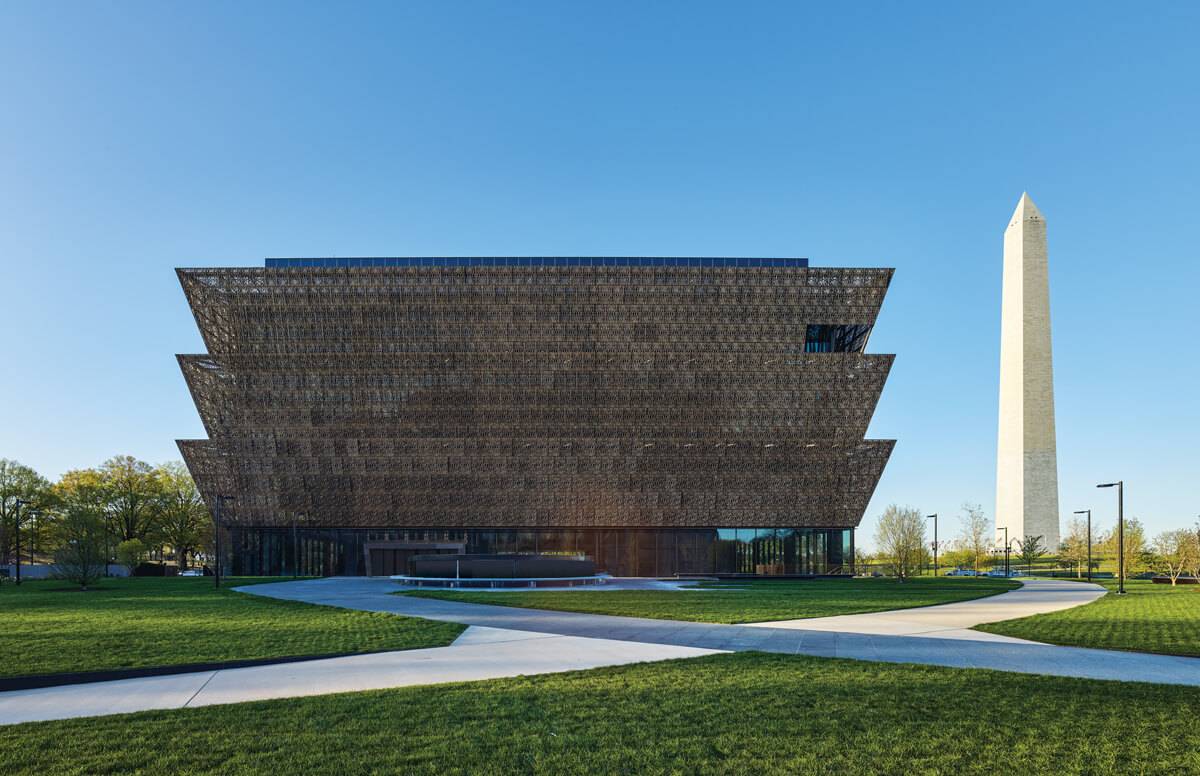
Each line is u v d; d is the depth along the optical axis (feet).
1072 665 64.23
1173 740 41.16
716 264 305.12
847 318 289.53
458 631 89.10
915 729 43.16
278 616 109.50
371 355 286.87
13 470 306.55
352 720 44.93
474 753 38.75
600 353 287.28
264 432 292.81
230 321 284.61
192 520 339.98
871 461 295.89
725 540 303.07
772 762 37.50
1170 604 134.10
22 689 55.11
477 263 303.68
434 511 300.20
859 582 239.71
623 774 35.81
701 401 291.99
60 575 209.97
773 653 70.49
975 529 398.21
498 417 294.66
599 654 70.64
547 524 301.22
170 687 55.16
